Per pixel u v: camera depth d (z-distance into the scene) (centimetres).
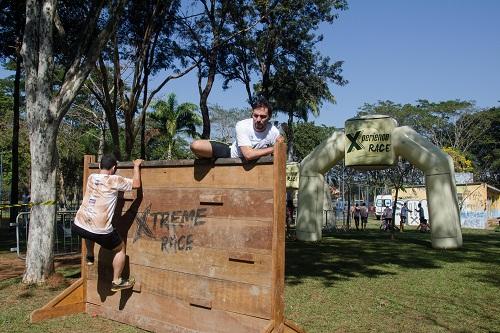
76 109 3192
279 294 452
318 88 2323
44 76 798
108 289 626
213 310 500
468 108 4953
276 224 453
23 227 1678
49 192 809
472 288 884
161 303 557
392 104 4600
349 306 719
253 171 477
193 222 529
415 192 3741
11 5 1484
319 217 1911
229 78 2234
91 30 845
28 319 614
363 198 5606
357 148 1780
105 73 1516
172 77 1656
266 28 2112
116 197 591
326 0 1956
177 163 551
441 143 4938
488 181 5853
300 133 5125
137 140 4084
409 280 958
